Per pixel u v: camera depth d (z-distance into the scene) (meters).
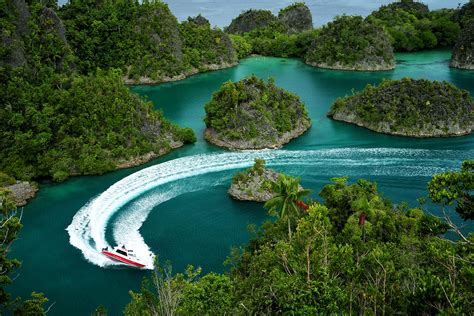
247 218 83.00
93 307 63.16
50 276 69.06
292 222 63.88
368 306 40.72
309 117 138.50
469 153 110.56
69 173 101.31
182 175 99.75
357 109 134.38
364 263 47.00
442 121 125.06
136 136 111.00
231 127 118.81
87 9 192.50
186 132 119.00
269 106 123.12
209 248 74.62
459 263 41.97
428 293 35.69
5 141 100.38
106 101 112.38
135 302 49.19
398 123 125.62
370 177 97.19
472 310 34.81
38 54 134.25
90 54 182.25
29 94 109.75
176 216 84.00
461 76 189.62
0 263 52.03
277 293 42.66
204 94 168.62
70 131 107.19
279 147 116.06
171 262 71.06
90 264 71.62
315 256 48.44
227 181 96.88
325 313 37.56
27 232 79.94
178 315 43.44
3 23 129.75
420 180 95.62
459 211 42.44
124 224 81.69
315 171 100.56
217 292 46.69
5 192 60.31
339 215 67.62
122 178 100.12
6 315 61.34
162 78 186.75
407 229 62.91
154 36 191.50
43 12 145.62
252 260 56.59
